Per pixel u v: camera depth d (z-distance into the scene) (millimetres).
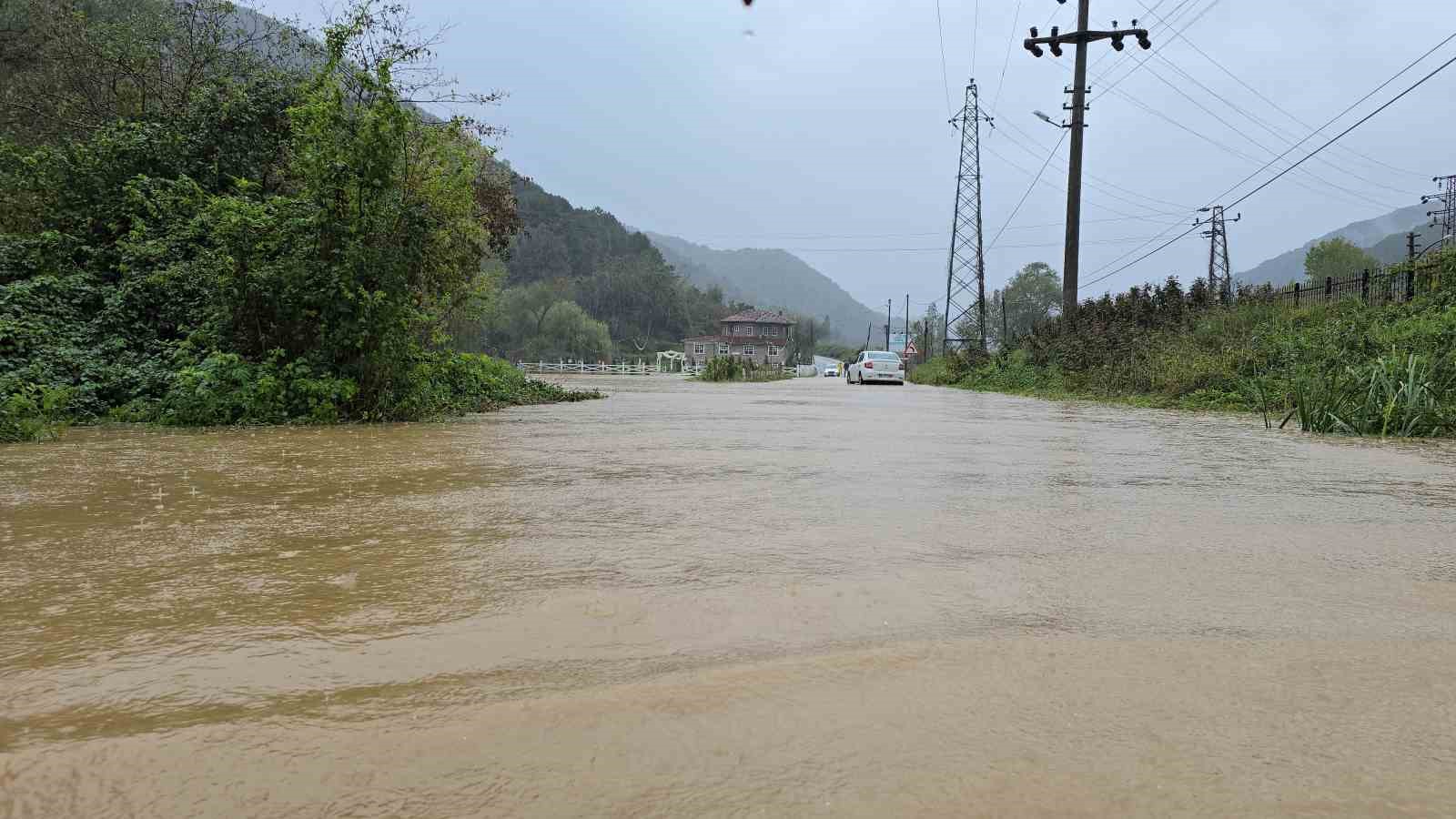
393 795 1324
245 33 16359
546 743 1493
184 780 1375
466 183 12289
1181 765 1434
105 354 9914
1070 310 25266
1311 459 6188
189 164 12086
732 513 3771
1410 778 1398
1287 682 1805
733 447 6824
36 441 7105
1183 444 7340
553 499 4168
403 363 10281
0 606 2326
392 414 9961
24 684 1767
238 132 12516
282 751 1471
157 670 1851
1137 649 2000
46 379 9094
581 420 10031
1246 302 18484
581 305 138125
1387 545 3174
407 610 2285
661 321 149750
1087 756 1461
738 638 2057
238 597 2408
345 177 9758
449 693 1714
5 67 18188
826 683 1767
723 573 2684
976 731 1553
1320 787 1364
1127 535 3328
